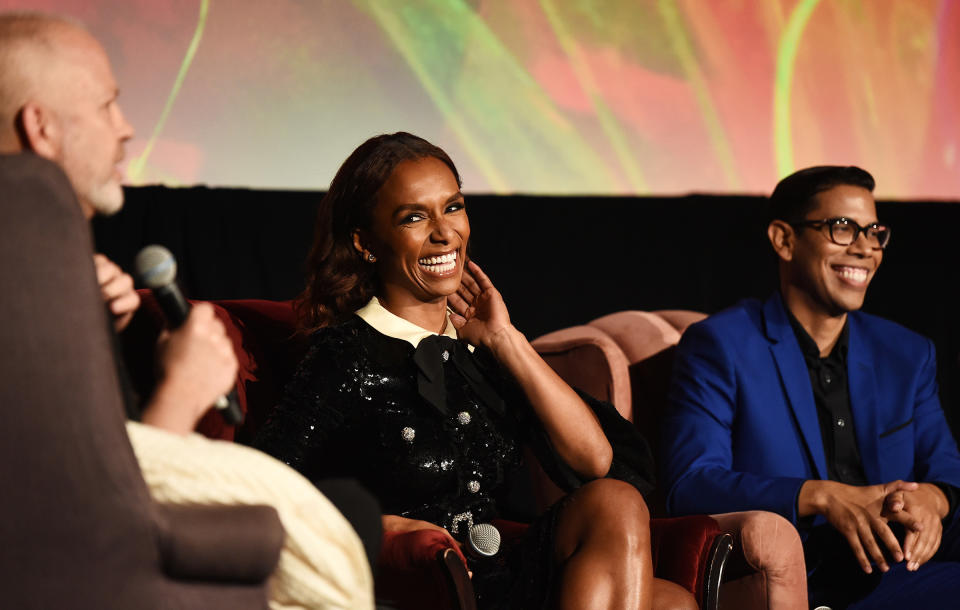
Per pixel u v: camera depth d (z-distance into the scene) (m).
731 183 8.00
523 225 7.04
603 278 7.23
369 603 2.47
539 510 4.81
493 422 3.76
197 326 2.46
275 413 3.52
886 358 4.88
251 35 6.81
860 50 8.30
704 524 3.70
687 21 7.89
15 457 2.15
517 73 7.48
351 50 7.06
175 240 6.08
